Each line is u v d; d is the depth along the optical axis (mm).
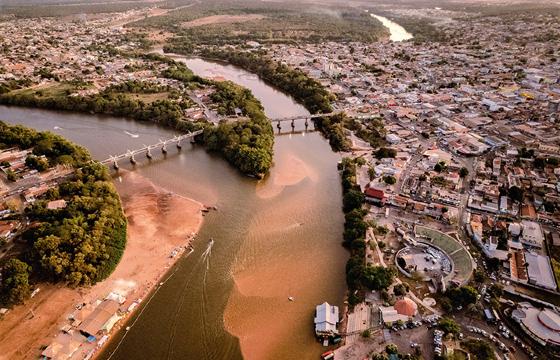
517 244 165250
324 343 131000
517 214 188625
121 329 138000
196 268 164125
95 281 154875
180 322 140500
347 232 174375
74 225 170500
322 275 160000
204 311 144500
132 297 149500
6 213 194125
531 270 150625
